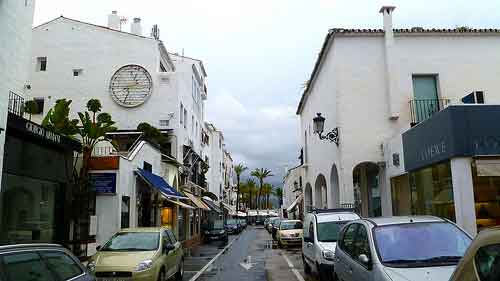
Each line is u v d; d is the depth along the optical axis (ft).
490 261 10.68
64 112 51.98
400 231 22.72
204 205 108.37
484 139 40.93
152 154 71.41
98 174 54.39
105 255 34.76
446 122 42.11
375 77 65.62
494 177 42.06
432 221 23.70
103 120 53.62
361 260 21.68
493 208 41.47
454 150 40.75
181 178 95.55
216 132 196.65
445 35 65.62
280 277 44.86
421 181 50.42
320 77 81.76
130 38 94.48
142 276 32.42
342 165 63.36
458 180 40.68
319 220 43.91
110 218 53.62
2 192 36.65
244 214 292.81
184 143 100.32
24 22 39.47
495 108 41.60
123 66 93.25
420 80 65.67
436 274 18.92
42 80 93.04
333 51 67.15
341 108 64.75
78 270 19.76
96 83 92.89
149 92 92.12
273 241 113.29
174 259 40.60
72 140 47.50
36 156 41.93
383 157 63.10
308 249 44.45
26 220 40.42
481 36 65.87
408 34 65.51
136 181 61.93
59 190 46.75
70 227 49.96
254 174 307.58
